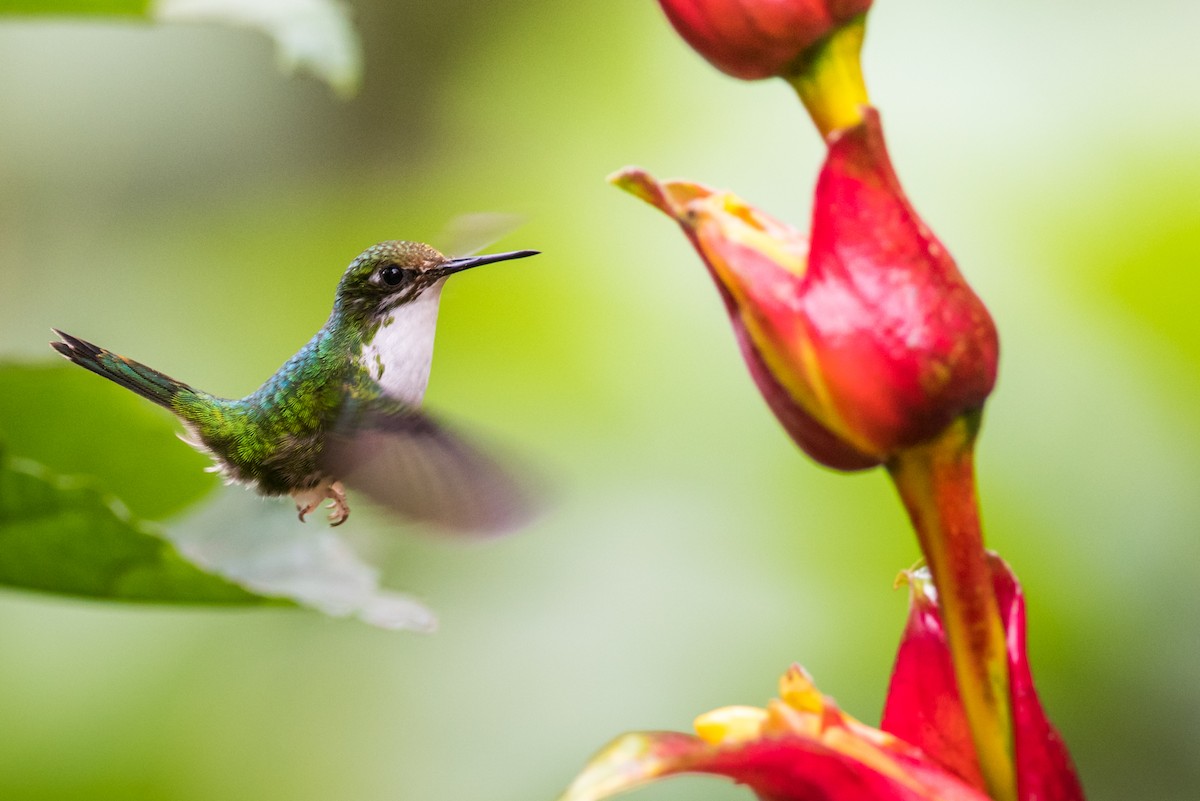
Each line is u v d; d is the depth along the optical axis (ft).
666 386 6.32
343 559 5.95
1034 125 6.31
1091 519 6.25
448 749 6.25
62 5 5.90
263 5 5.93
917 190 6.31
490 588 6.29
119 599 5.75
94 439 5.93
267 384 5.97
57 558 5.73
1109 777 6.21
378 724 6.26
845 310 5.63
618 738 5.62
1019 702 5.64
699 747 5.62
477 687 6.27
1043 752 5.64
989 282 6.28
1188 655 6.23
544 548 6.29
